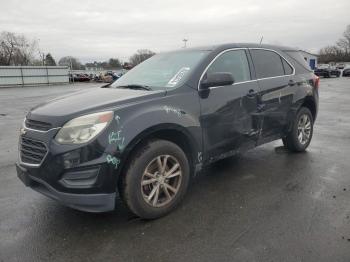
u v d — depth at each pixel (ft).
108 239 10.52
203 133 12.94
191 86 12.79
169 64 14.65
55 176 10.27
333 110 39.06
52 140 10.38
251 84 15.06
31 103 58.23
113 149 10.37
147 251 9.84
